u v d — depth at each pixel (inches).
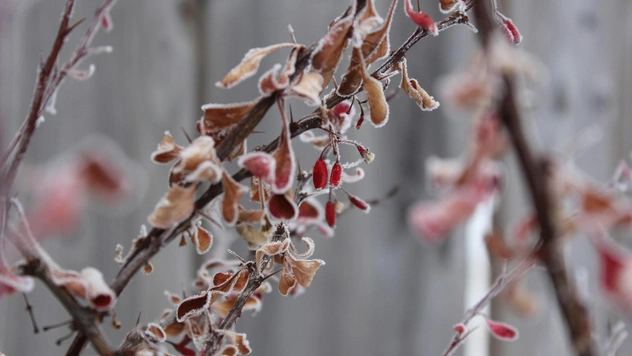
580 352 24.2
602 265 25.3
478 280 44.8
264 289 27.8
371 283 43.6
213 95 41.5
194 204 24.5
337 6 41.6
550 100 45.3
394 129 42.9
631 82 46.9
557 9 45.7
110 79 38.7
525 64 28.7
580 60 45.8
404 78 25.3
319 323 43.8
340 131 26.9
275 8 41.7
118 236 37.9
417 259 44.0
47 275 24.0
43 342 38.0
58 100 37.4
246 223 25.2
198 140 24.3
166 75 40.1
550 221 24.1
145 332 25.7
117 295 24.6
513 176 40.3
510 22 24.8
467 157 28.6
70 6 25.7
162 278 38.3
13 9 28.2
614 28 46.6
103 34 38.3
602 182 46.4
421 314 44.1
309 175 26.7
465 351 45.9
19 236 24.0
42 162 36.9
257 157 24.0
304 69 24.5
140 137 39.2
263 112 24.5
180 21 40.8
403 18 40.9
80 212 24.0
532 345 44.0
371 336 43.6
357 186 42.4
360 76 24.8
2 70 28.1
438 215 27.9
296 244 38.1
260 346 43.4
